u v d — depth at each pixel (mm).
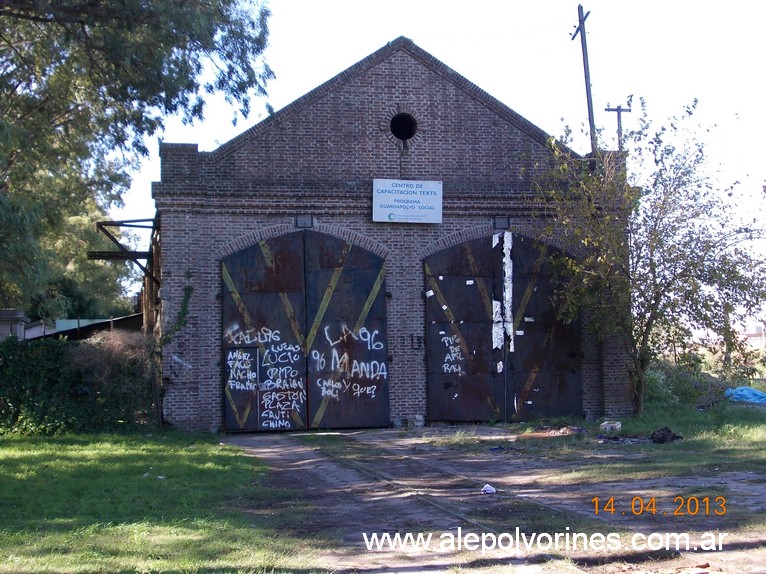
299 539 7879
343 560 7082
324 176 19484
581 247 19609
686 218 18562
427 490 10641
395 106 20016
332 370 19188
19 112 19656
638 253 18766
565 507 9250
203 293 18656
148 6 14977
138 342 18109
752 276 18406
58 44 17406
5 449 14875
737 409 21031
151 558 7016
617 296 18969
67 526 8422
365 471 12414
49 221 23891
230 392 18656
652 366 21531
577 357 20359
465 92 20391
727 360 19141
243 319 18844
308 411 18984
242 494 10484
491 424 19578
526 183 20469
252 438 17984
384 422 19297
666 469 11750
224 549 7332
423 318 19719
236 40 16828
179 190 18500
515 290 20156
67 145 21391
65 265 39562
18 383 17625
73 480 11391
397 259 19703
